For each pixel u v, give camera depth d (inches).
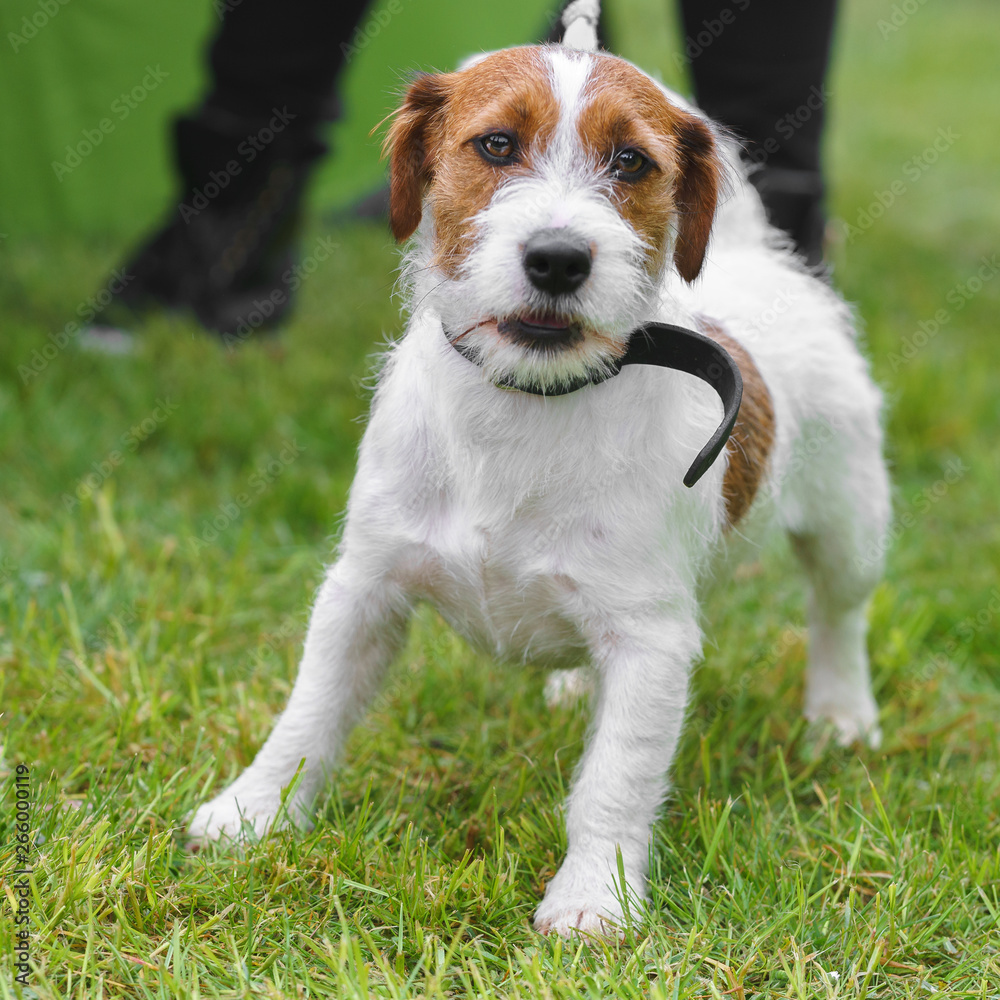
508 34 430.3
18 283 312.0
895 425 282.5
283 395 264.4
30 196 353.1
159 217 357.7
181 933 118.2
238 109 268.4
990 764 171.8
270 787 141.5
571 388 125.7
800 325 168.2
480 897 127.5
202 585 195.2
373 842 137.8
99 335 282.4
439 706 173.3
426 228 135.4
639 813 133.0
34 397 250.5
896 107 642.2
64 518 211.2
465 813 150.1
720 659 192.7
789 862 141.4
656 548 131.4
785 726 177.3
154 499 227.8
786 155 211.9
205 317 285.3
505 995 114.2
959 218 475.5
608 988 115.0
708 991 118.0
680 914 129.8
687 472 131.9
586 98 121.8
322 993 112.0
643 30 585.6
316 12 258.1
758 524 159.9
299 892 127.9
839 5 235.9
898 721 185.5
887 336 320.5
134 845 132.4
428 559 135.9
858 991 119.9
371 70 397.4
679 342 124.3
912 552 231.9
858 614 182.2
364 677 146.5
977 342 342.3
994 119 616.7
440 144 131.8
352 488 142.1
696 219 135.9
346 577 140.8
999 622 203.8
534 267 114.7
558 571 131.0
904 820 154.5
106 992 112.7
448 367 129.2
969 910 133.6
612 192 121.6
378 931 123.1
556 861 139.6
